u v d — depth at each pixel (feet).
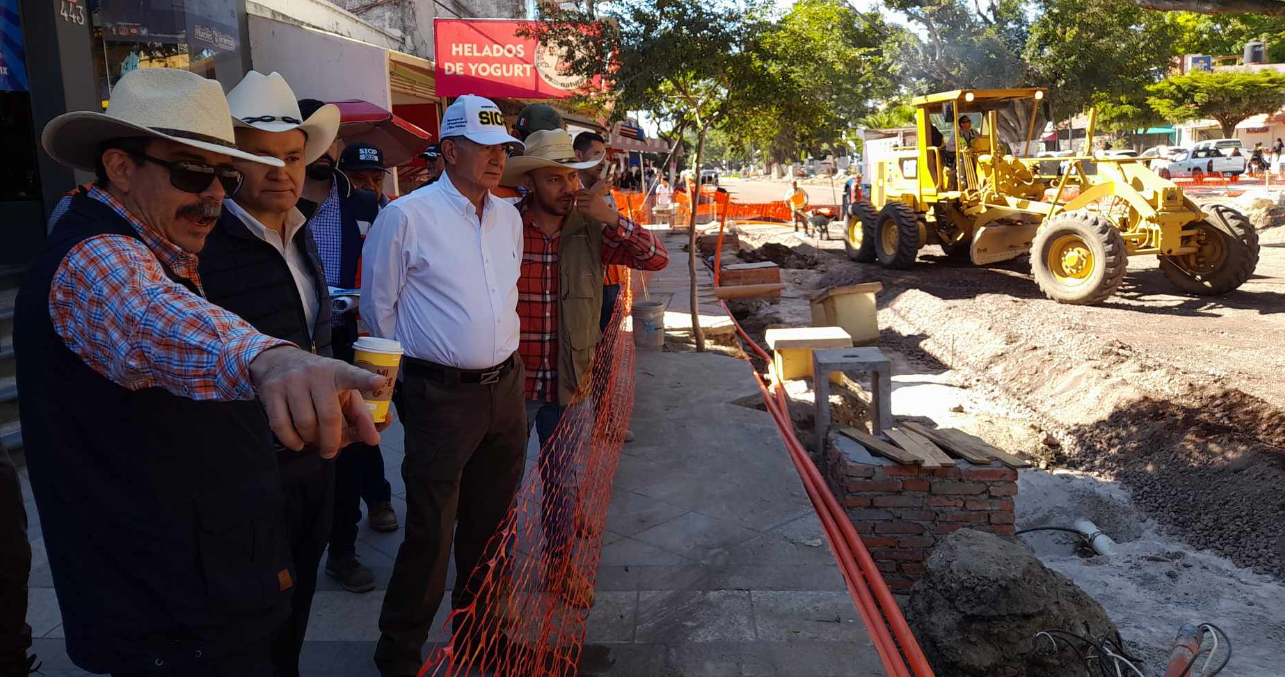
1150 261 55.21
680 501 15.79
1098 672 12.35
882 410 21.66
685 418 20.68
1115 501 22.09
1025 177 50.90
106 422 5.18
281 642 8.46
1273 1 22.94
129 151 5.11
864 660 10.69
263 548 5.95
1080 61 93.81
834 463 18.75
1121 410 26.91
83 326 4.65
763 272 45.37
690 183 94.17
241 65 27.02
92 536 5.37
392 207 8.98
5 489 7.42
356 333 12.17
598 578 12.84
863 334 35.91
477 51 34.88
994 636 12.81
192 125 5.18
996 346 35.40
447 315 8.96
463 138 8.86
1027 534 21.07
